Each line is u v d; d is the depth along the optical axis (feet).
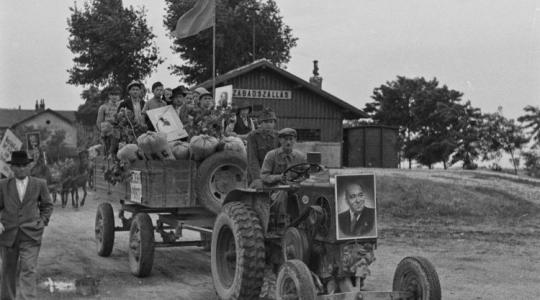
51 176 59.16
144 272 30.22
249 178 26.58
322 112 103.96
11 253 23.09
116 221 51.80
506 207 55.47
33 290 22.99
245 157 29.76
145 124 33.24
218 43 137.39
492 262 34.86
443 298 26.48
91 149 39.50
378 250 38.83
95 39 147.54
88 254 37.37
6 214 22.84
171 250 38.91
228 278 24.44
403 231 46.52
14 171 23.11
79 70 149.07
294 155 24.13
